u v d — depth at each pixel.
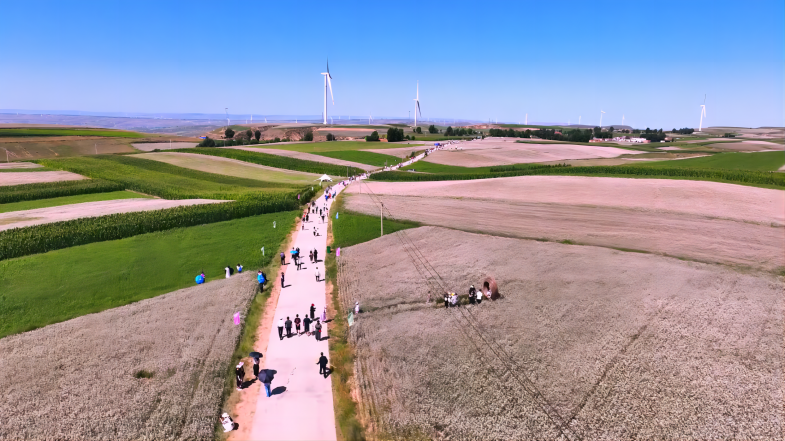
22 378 27.56
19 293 41.56
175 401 25.50
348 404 25.88
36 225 57.81
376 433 23.59
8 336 33.28
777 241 49.47
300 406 25.73
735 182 84.75
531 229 59.31
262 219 73.06
